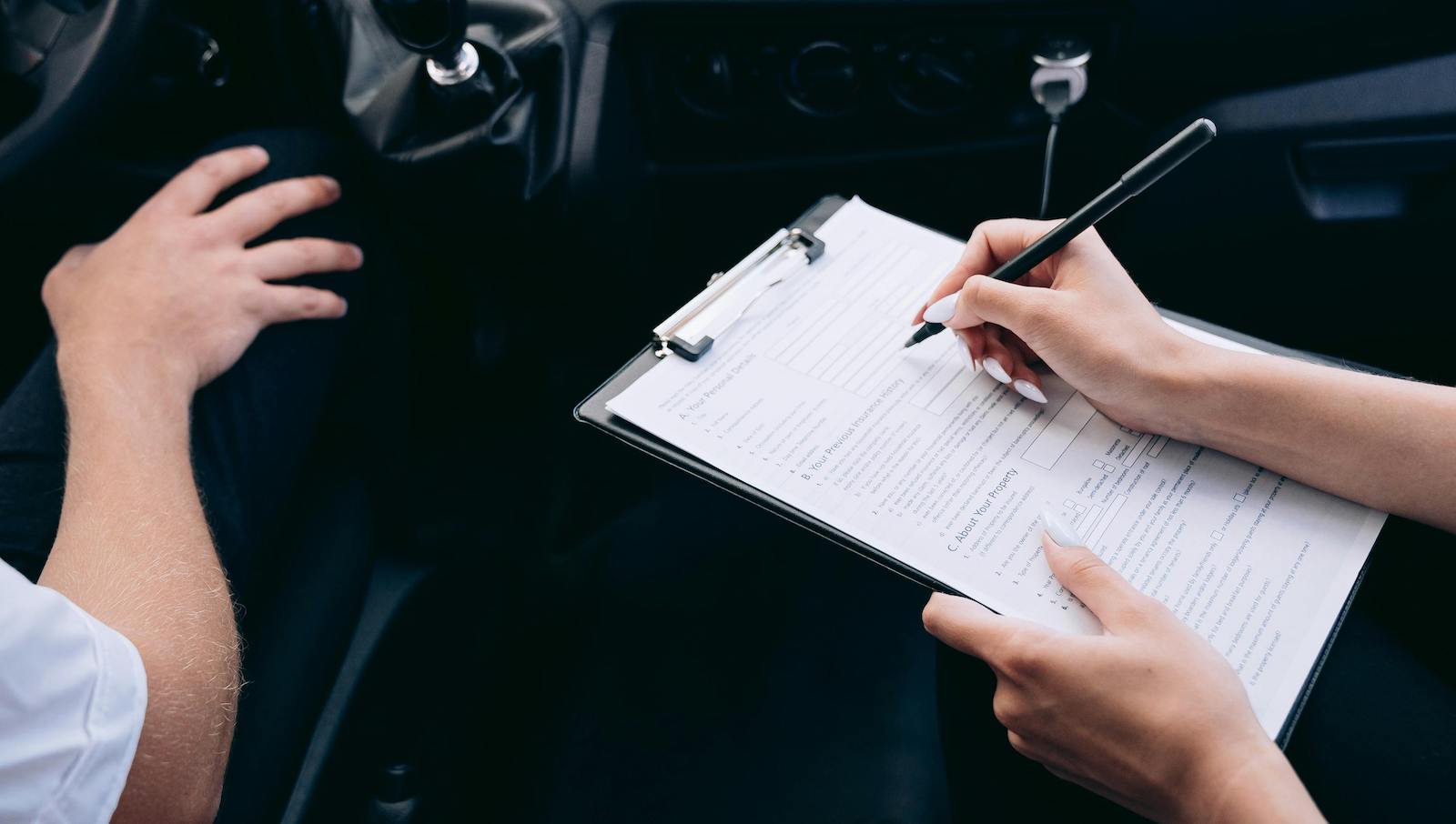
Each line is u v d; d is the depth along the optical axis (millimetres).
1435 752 582
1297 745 592
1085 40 833
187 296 705
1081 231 559
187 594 561
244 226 754
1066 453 553
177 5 796
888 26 819
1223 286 964
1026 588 500
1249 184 889
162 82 807
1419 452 487
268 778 654
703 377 597
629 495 1032
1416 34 798
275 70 875
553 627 963
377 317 874
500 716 926
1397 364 952
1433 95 798
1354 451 501
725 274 647
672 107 887
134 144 885
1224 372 520
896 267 661
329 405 845
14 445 676
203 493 680
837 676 901
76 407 647
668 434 567
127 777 483
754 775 858
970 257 615
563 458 1065
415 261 992
